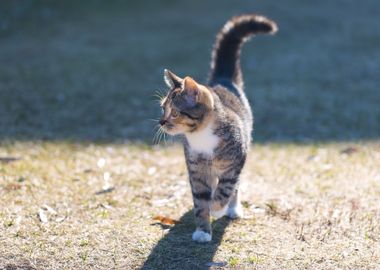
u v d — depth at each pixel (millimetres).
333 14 22422
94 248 6375
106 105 12766
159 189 8266
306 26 20438
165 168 9297
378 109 13031
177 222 7109
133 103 12961
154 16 20688
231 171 6801
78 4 21016
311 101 13469
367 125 12008
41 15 19609
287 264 6133
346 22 21359
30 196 7785
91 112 12312
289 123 12102
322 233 6879
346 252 6422
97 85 14008
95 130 11312
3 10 19500
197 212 6770
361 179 8859
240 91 8031
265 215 7414
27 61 15555
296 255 6324
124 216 7266
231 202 7336
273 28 8531
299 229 6977
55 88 13617
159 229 6906
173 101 6617
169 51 16969
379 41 19047
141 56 16422
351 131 11656
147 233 6770
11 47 16781
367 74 15711
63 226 6891
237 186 7062
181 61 16078
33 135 10812
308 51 17641
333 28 20438
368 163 9703
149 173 8992
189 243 6590
